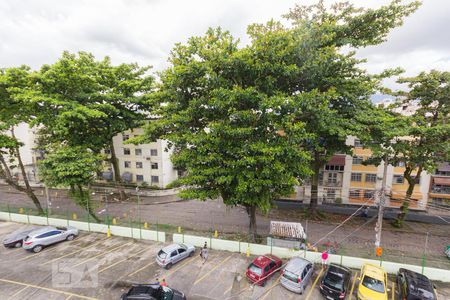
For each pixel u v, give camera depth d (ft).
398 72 60.39
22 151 152.46
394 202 100.01
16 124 75.82
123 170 137.80
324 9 61.11
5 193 121.70
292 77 50.80
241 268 51.70
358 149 101.09
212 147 48.91
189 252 56.59
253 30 50.06
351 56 64.95
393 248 65.72
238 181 48.60
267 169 44.78
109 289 44.27
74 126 86.43
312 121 58.75
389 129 57.16
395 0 54.13
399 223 81.25
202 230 75.31
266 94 48.60
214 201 110.42
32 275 48.26
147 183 134.00
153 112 65.87
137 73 99.40
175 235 64.08
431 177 96.89
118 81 91.81
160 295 38.75
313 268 51.03
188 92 56.34
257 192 50.37
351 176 103.45
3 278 47.21
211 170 48.29
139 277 48.14
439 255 61.67
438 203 96.07
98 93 82.84
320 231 76.64
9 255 56.13
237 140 48.78
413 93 68.80
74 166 64.39
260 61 46.65
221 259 55.47
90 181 71.51
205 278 48.11
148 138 66.13
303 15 61.98
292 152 45.42
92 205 78.07
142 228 73.15
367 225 82.43
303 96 46.34
